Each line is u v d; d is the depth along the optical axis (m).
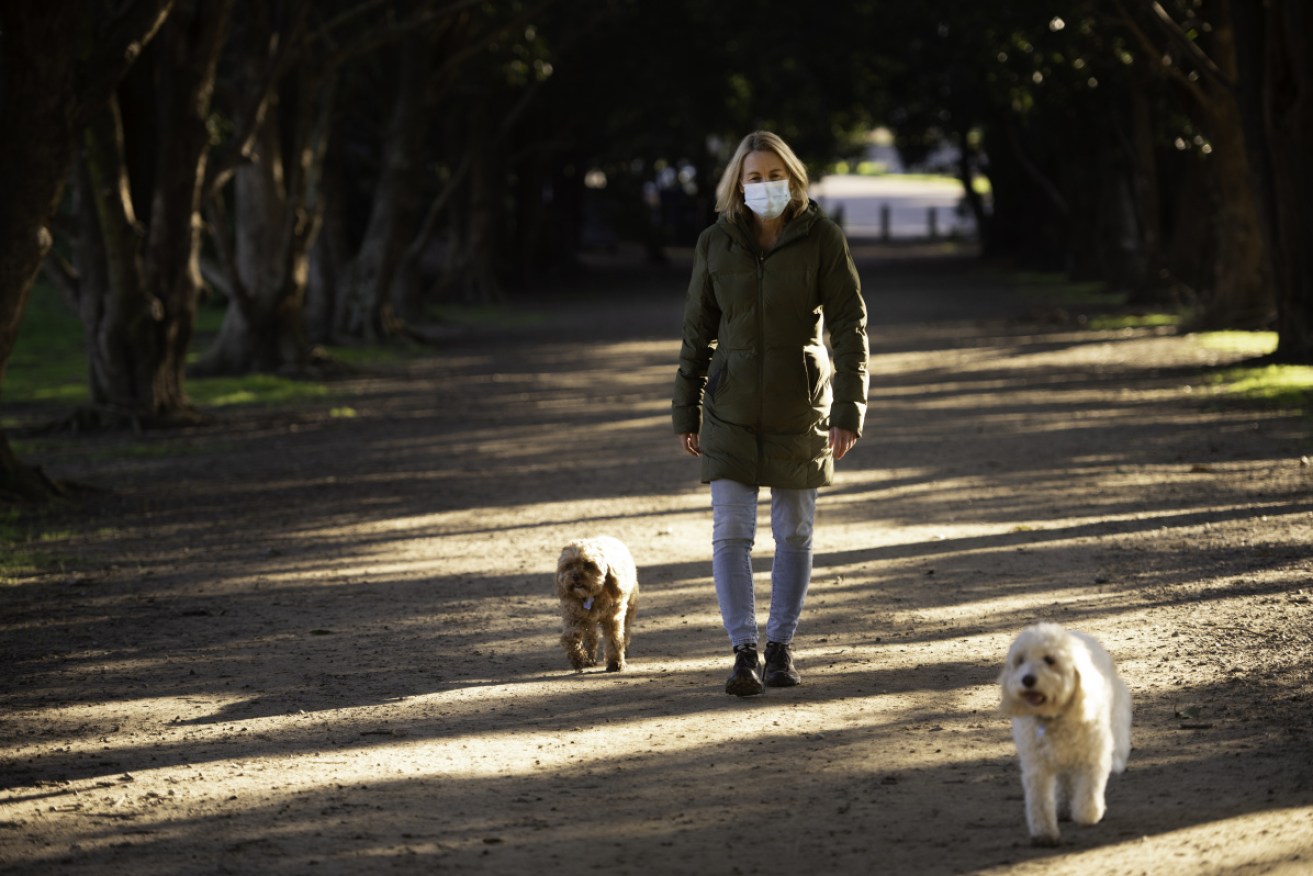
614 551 8.05
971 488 14.52
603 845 5.38
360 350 36.00
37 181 14.96
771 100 60.34
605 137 63.38
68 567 12.01
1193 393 22.11
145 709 7.55
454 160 53.22
